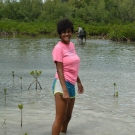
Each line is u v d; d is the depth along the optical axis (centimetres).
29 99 842
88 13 6675
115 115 714
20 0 6988
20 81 1100
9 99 840
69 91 553
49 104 792
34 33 4634
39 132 596
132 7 6725
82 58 1852
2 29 4791
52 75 1242
